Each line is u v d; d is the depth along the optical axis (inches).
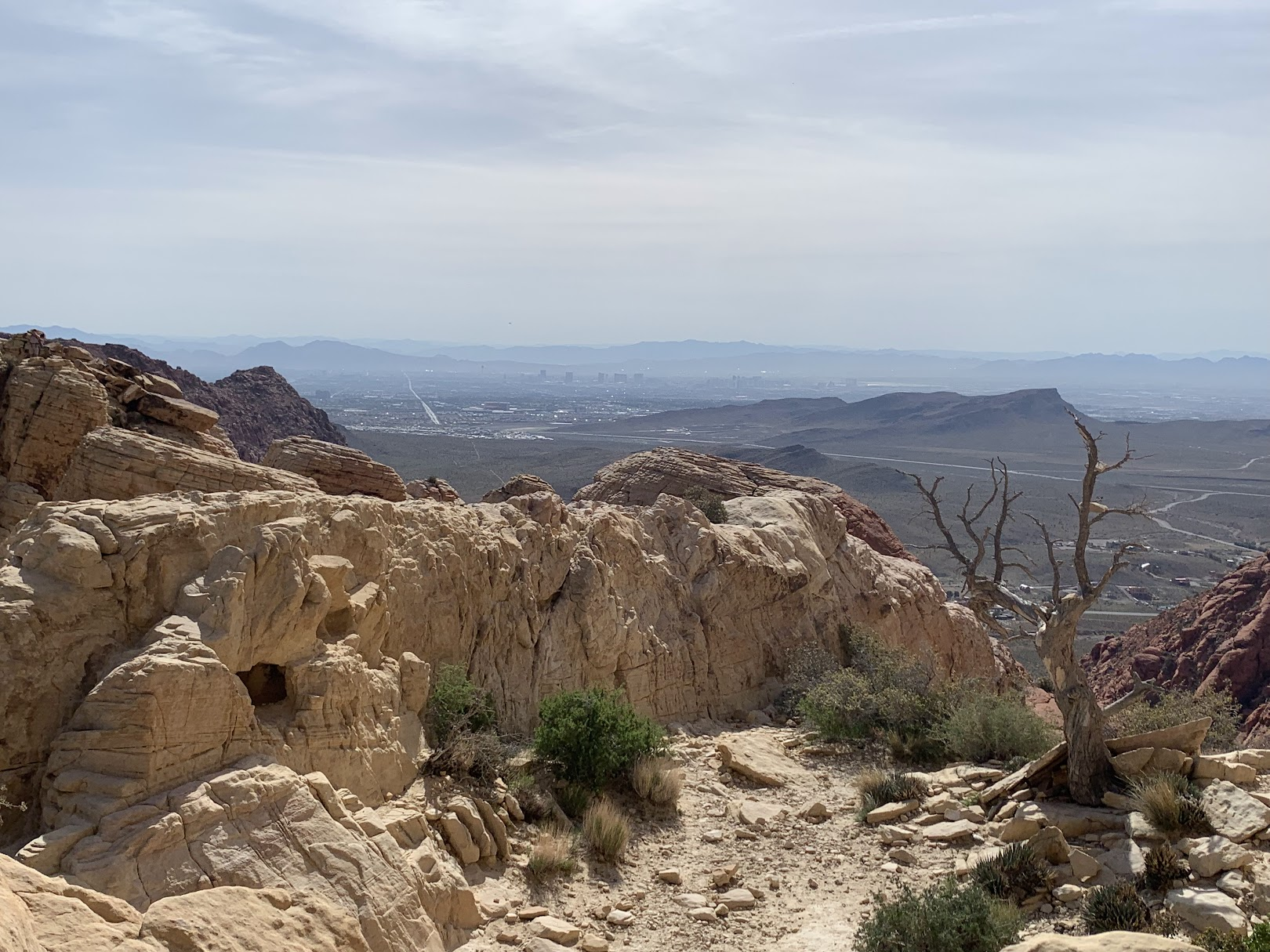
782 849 793.6
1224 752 981.2
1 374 1054.4
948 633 1702.8
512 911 638.5
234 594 594.2
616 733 855.1
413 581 821.2
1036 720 1002.7
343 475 1187.9
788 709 1195.9
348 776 639.1
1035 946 461.4
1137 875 682.8
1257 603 2198.6
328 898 511.2
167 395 1224.8
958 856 758.5
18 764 534.6
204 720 548.7
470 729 799.7
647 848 778.8
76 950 356.5
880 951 598.9
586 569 1042.1
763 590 1282.0
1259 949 534.6
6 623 541.6
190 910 417.4
